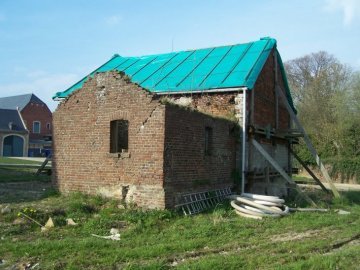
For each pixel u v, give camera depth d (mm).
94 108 15562
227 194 17016
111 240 9828
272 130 20984
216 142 16656
